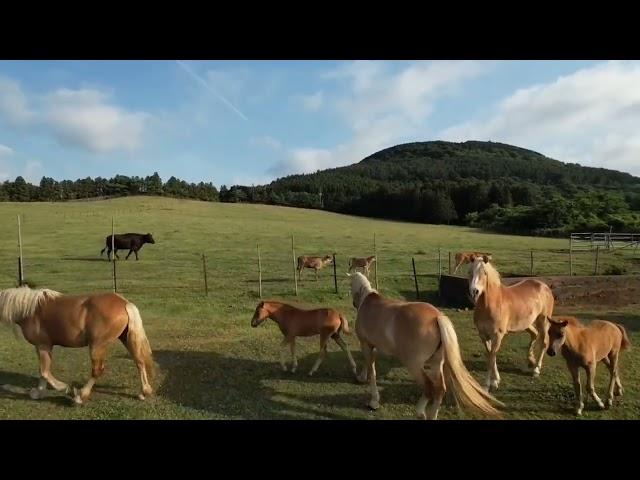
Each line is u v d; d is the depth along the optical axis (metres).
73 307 6.58
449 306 14.29
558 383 7.59
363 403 6.89
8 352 8.90
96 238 35.41
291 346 8.17
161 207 64.94
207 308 13.54
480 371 8.19
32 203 61.06
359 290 7.41
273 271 22.98
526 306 7.67
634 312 12.52
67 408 6.51
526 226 58.28
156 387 7.38
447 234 50.59
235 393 7.20
